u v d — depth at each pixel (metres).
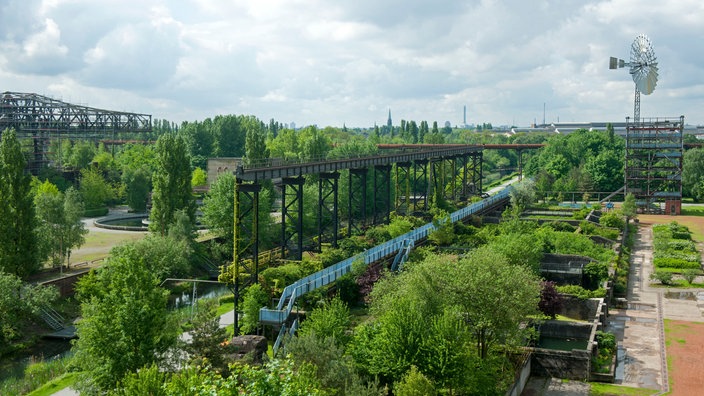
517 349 63.34
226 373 49.09
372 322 60.22
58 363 65.56
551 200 198.75
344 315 59.78
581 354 65.25
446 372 50.38
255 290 71.12
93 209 165.25
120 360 47.34
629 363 69.06
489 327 58.28
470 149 190.38
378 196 157.62
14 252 87.31
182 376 38.47
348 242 105.00
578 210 164.00
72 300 89.00
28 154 168.62
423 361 51.16
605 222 141.12
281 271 81.25
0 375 66.44
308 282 75.50
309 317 61.12
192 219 118.19
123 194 188.25
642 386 63.03
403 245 100.19
